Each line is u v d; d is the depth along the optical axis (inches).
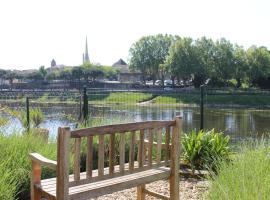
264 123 899.4
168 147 153.6
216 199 136.0
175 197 154.9
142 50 3112.7
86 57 5344.5
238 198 122.0
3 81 2493.8
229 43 2642.7
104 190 129.5
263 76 2541.8
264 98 1584.6
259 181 129.4
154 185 215.5
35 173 135.0
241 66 2605.8
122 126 133.3
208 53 2642.7
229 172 155.6
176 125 153.3
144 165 145.6
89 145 125.0
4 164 164.2
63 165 117.8
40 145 210.7
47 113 440.8
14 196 155.5
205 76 2605.8
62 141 117.3
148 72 3125.0
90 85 1892.2
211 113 1215.6
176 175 154.5
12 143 191.6
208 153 245.4
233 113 1248.2
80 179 124.2
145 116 732.7
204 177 224.8
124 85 1881.2
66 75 2977.4
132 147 140.0
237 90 1822.1
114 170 137.8
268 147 191.0
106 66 3567.9
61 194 118.8
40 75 2878.9
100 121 303.0
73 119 401.1
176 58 2618.1
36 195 133.5
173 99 1046.4
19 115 378.0
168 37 3122.5
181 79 2738.7
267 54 2610.7
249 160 163.9
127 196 193.3
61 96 506.6
